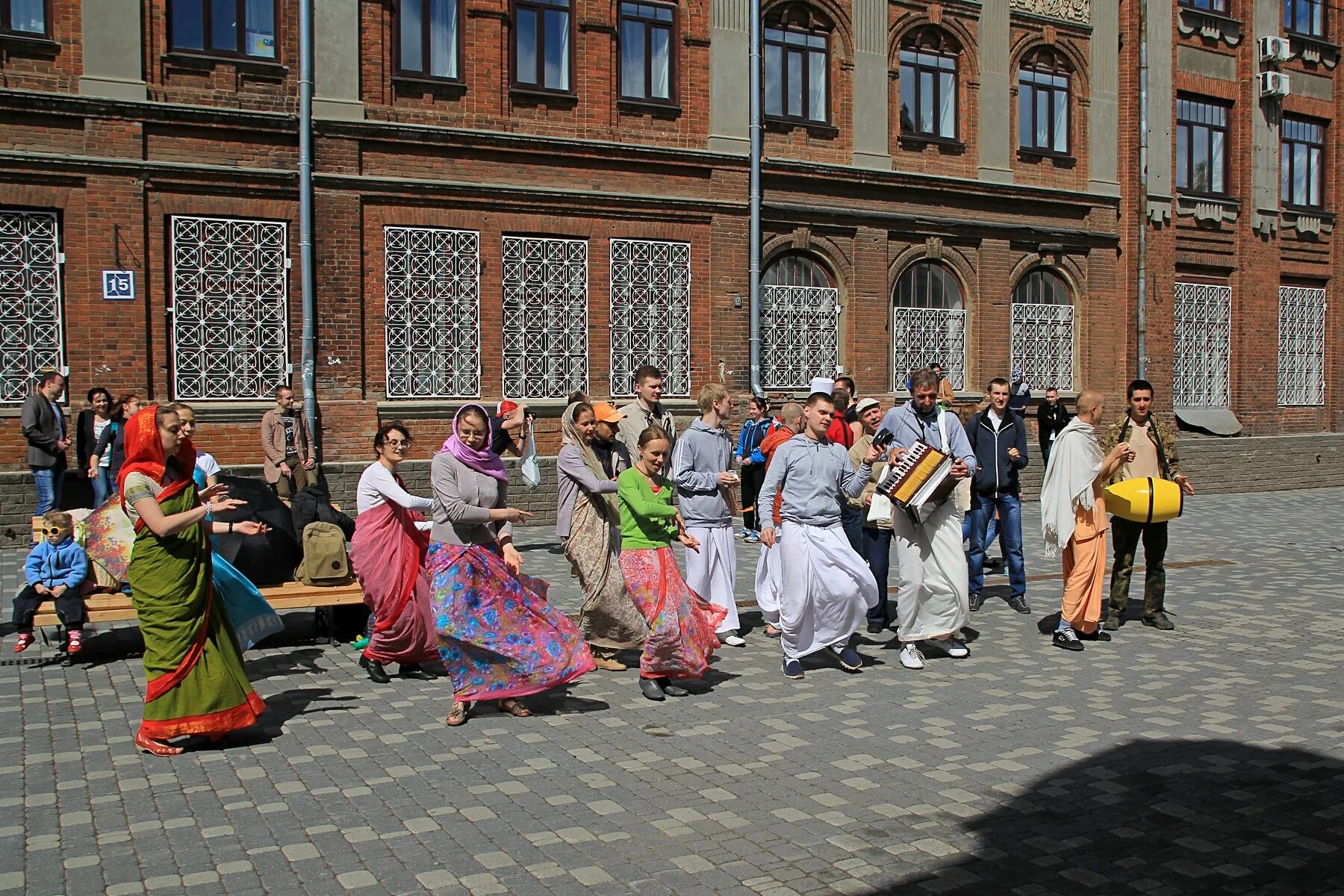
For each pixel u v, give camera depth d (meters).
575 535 8.96
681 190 19.02
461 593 7.34
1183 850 5.35
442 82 17.17
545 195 17.80
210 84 15.83
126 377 15.30
